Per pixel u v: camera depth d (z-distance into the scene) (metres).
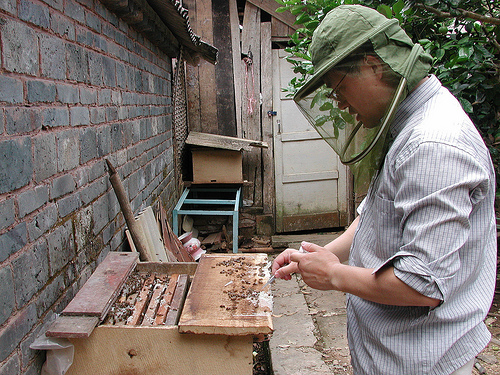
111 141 2.30
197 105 5.43
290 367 2.62
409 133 1.08
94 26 2.07
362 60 1.09
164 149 3.94
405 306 1.13
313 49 1.19
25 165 1.37
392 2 2.81
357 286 1.10
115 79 2.40
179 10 2.89
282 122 5.55
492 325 3.16
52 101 1.58
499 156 3.23
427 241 0.98
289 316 3.41
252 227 5.68
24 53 1.38
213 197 5.59
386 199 1.14
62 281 1.64
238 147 4.71
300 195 5.71
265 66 5.40
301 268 1.23
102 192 2.14
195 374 1.46
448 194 0.97
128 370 1.46
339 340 3.05
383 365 1.18
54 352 1.41
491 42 3.14
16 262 1.29
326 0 3.02
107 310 1.54
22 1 1.37
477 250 1.07
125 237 2.52
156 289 1.81
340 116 1.26
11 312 1.26
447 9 2.96
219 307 1.50
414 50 1.09
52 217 1.56
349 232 1.56
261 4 5.25
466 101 2.86
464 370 1.12
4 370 1.21
